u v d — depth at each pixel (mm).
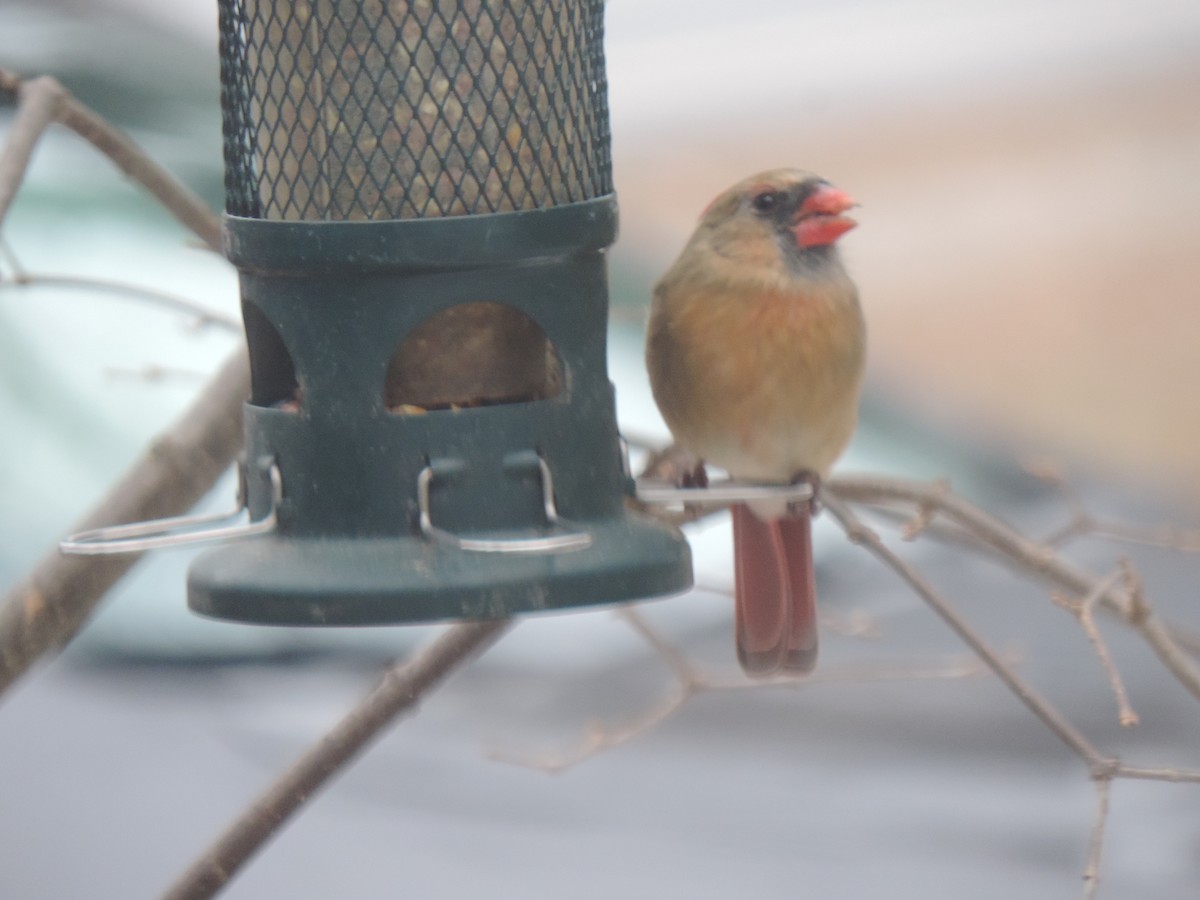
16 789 10133
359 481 6188
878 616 11945
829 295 7941
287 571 6020
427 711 11133
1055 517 13219
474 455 6227
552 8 6570
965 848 9938
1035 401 22859
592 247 6441
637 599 6109
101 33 12586
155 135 11906
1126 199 26969
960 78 28609
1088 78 29094
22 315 11336
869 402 13422
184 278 11391
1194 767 10430
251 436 6477
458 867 9812
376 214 6500
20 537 10469
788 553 8250
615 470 6523
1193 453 21906
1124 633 11789
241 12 6652
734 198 7973
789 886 9508
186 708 10922
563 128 6625
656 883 9688
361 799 10414
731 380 7902
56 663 11188
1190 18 30078
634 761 10727
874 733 10938
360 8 6434
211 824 9781
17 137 7312
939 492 8109
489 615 5918
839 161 27297
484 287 6270
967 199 26531
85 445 11000
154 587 11383
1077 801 10273
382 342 6195
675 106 26938
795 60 28141
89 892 9594
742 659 8188
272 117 6590
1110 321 24875
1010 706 11055
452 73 6473
